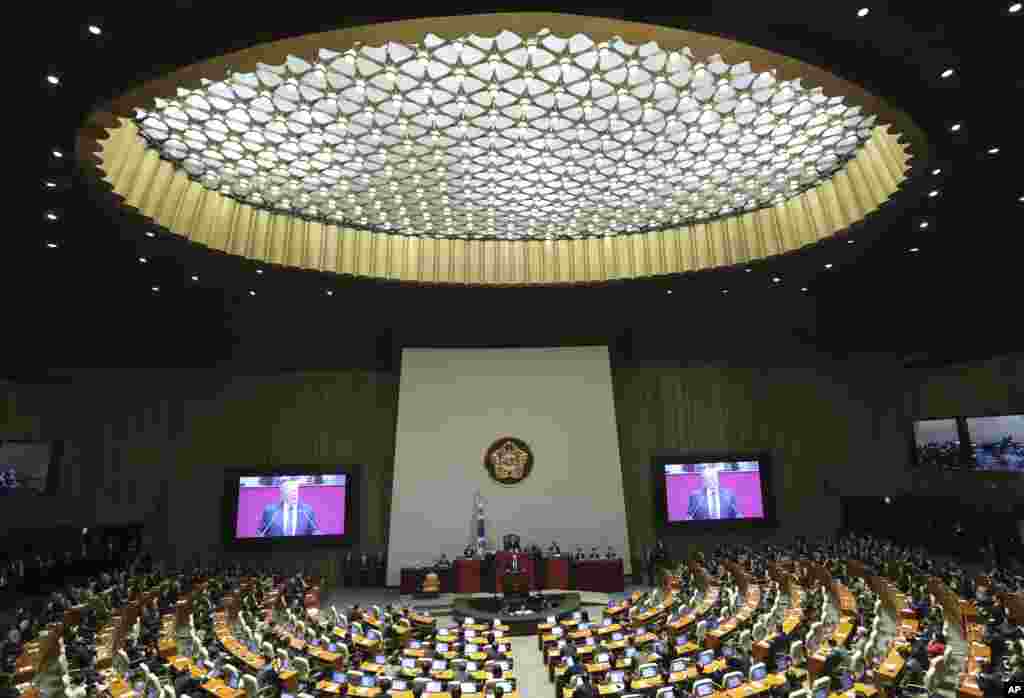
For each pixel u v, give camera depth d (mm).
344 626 16094
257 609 17828
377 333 27469
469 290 24141
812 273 22656
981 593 15711
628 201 21562
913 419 26406
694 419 27797
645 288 24344
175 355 25438
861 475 26969
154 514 24891
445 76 14594
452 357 27031
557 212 22234
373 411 26875
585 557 25031
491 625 17156
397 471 25641
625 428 27578
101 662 12516
